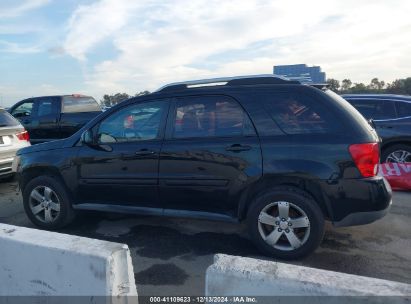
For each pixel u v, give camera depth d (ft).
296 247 11.82
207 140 12.67
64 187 15.12
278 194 11.78
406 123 22.54
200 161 12.64
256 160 11.95
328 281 5.31
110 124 14.32
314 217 11.55
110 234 14.89
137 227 15.60
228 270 5.74
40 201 15.58
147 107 13.78
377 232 14.43
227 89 12.80
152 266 11.97
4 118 23.67
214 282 5.82
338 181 11.30
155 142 13.41
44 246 6.93
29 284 7.23
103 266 6.37
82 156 14.52
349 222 11.46
